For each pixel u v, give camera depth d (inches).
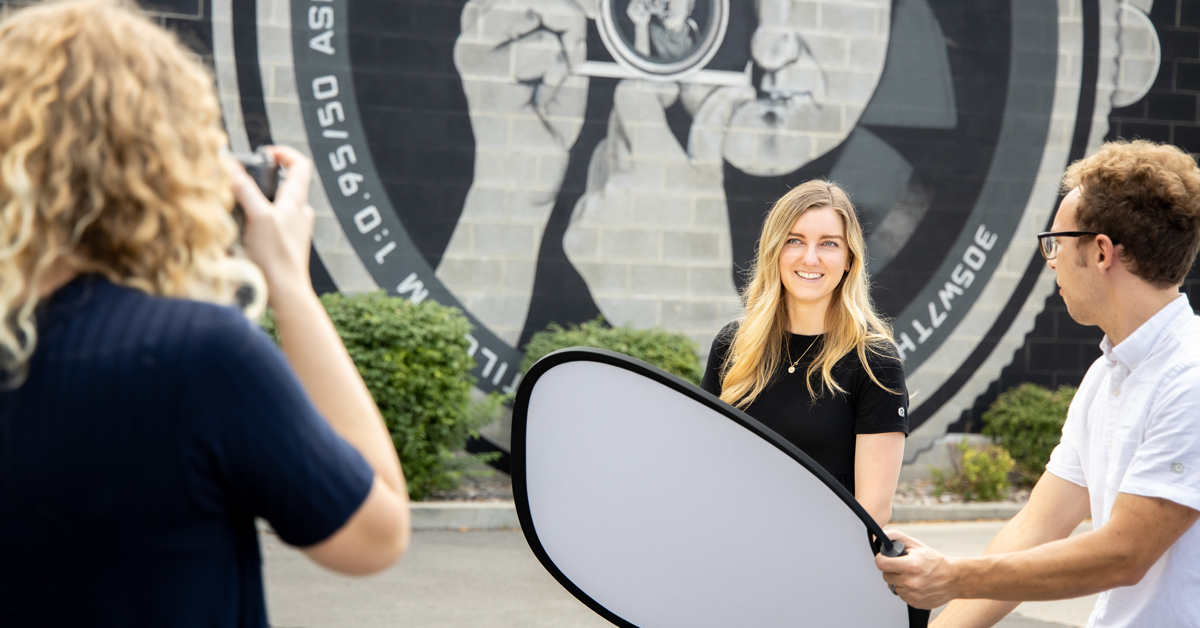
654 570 58.2
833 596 57.4
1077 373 325.1
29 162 33.4
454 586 194.4
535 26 298.0
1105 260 61.8
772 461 53.1
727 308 308.8
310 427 35.2
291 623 167.6
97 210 33.5
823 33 313.1
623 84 302.7
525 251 299.0
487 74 295.7
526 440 56.9
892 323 317.4
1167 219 59.8
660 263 305.4
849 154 315.9
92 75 34.5
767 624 58.7
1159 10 329.1
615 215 303.0
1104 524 63.7
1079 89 326.3
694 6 305.3
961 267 320.8
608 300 303.1
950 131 320.5
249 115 282.5
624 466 55.9
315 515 35.1
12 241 33.0
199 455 33.6
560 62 299.4
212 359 33.9
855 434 91.2
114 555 32.9
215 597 34.7
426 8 291.9
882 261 317.4
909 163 318.7
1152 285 61.2
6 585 32.9
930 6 319.0
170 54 37.3
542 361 54.1
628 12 302.2
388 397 254.5
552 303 300.0
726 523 56.1
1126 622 61.1
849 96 315.3
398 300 268.1
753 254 310.3
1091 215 62.2
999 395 321.7
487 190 296.7
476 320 296.8
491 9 295.3
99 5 36.8
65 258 34.8
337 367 38.7
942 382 319.6
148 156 34.4
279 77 283.7
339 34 286.8
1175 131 331.0
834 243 94.7
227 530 35.6
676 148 305.7
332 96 287.0
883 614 57.6
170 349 33.8
